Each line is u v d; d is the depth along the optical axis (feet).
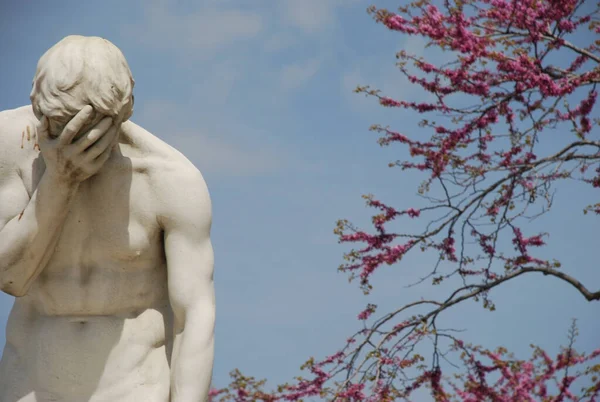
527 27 54.19
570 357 55.77
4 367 25.80
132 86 24.11
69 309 25.59
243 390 54.34
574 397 55.01
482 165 55.88
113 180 25.23
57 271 25.57
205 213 25.50
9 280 24.77
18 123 25.25
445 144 55.52
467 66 54.60
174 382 24.93
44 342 25.44
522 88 54.60
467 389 55.52
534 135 55.42
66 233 25.32
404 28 55.06
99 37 24.11
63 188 24.11
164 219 25.30
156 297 25.89
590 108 55.57
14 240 24.39
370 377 54.39
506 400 55.26
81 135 23.58
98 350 25.32
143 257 25.57
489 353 55.88
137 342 25.48
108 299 25.57
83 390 25.21
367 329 55.83
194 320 25.03
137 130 25.66
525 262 56.59
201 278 25.30
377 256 55.88
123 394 25.16
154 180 25.35
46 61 23.63
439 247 56.44
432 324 56.03
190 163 25.85
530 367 56.03
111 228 25.32
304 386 54.34
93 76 23.30
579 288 55.88
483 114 55.62
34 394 25.27
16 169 25.12
